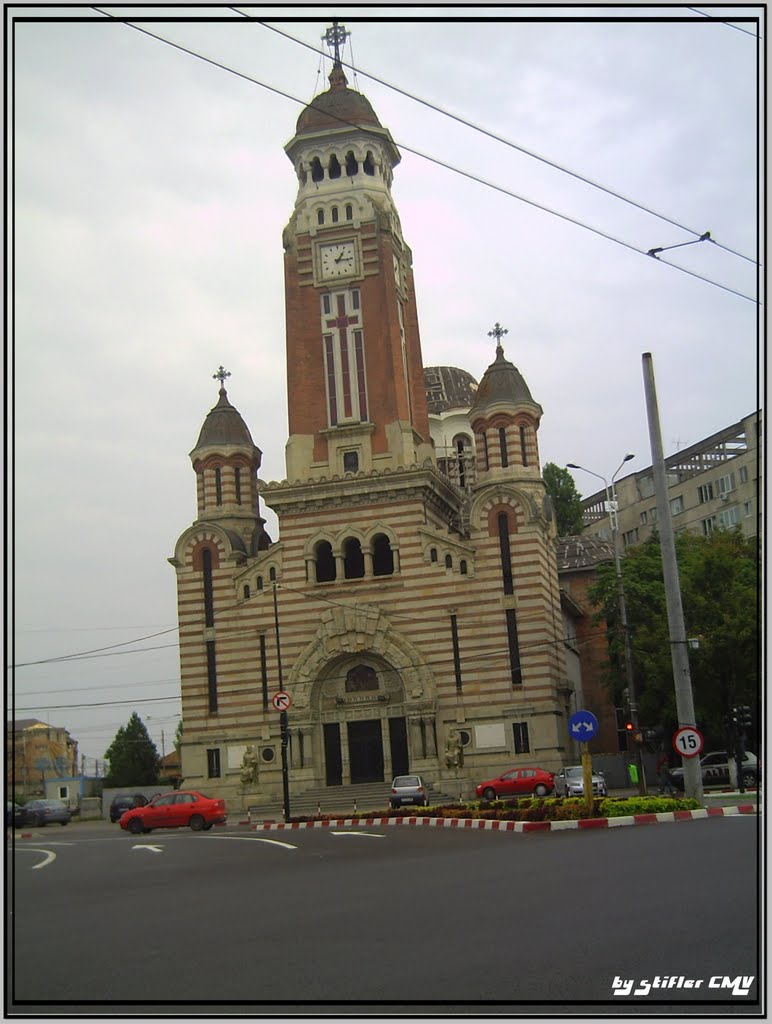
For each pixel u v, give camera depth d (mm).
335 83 91812
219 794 82312
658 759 81312
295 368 86875
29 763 168250
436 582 81062
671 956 17016
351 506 83250
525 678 78812
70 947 21156
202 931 22016
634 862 28062
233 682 83750
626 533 133875
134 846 49406
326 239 88625
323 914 23047
